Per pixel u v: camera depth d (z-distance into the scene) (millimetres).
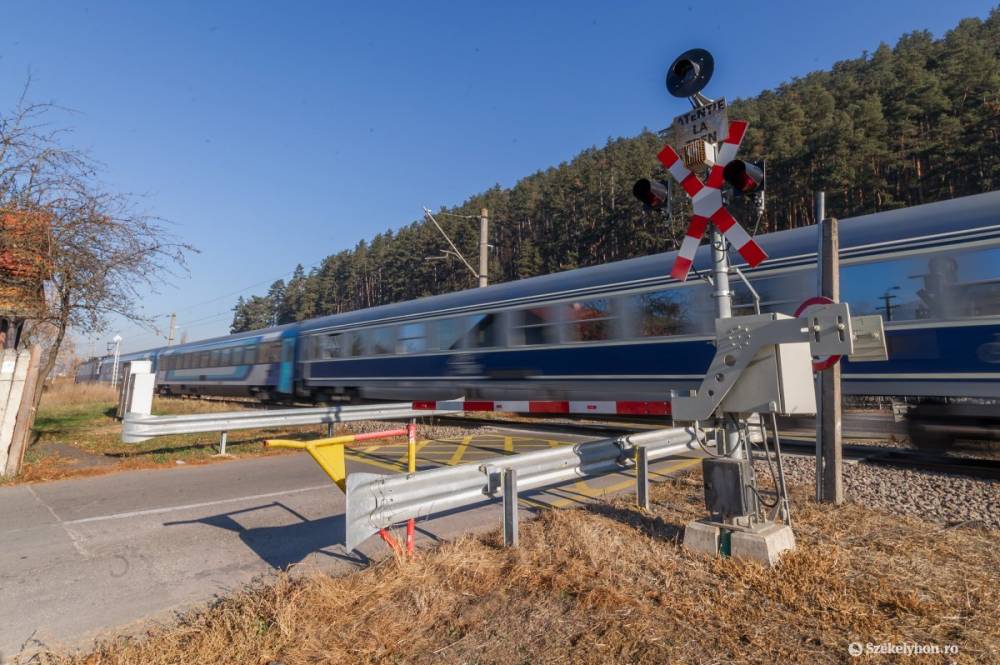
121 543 4605
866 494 5316
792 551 3629
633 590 3221
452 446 9953
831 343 3115
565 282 11016
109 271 8977
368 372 15539
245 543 4559
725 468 3746
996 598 3061
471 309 12734
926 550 3777
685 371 9055
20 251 8266
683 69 4441
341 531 4828
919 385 6926
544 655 2600
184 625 3070
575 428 12641
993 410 6457
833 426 5020
